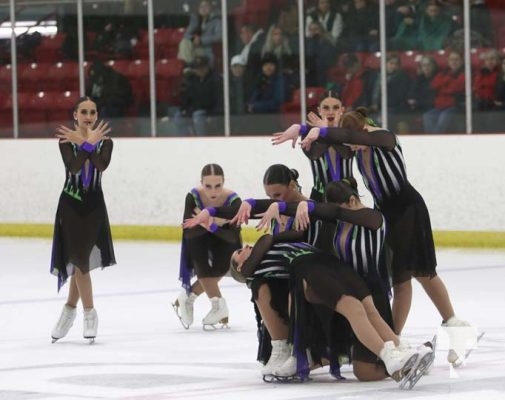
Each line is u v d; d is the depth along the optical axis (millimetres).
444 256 36375
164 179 42156
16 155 44344
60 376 20203
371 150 20297
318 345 18844
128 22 43188
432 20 38875
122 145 42719
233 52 41812
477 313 26141
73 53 44062
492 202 37531
